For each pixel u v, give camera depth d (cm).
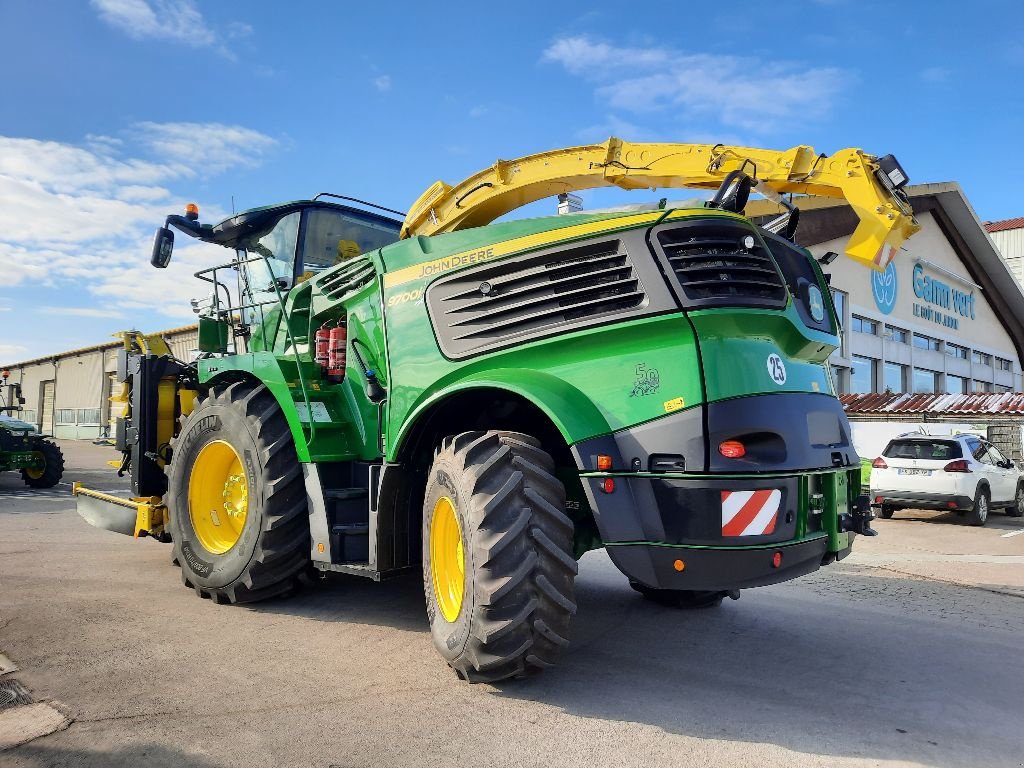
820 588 649
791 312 379
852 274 2489
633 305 356
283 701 336
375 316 460
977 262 3316
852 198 410
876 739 319
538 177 484
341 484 478
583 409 351
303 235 578
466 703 342
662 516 338
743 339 355
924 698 373
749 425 340
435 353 416
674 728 322
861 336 2550
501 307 392
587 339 362
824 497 381
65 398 4006
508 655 332
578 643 450
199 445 529
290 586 505
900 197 413
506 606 328
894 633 499
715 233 363
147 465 632
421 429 418
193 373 653
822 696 370
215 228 605
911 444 1277
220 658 394
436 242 433
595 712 337
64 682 350
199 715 318
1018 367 4031
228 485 533
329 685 358
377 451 456
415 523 431
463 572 345
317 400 481
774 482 344
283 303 552
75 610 477
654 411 343
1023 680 407
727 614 533
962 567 789
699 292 349
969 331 3406
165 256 603
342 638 435
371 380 452
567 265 376
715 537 330
